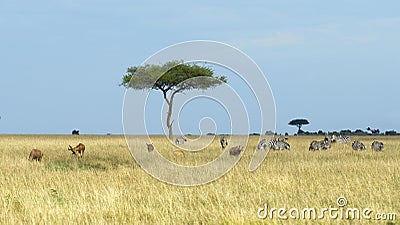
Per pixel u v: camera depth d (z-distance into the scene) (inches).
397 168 927.7
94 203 597.3
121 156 1229.1
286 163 1024.2
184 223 533.0
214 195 661.9
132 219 538.3
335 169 922.7
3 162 1048.8
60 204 601.3
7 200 613.6
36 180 764.0
